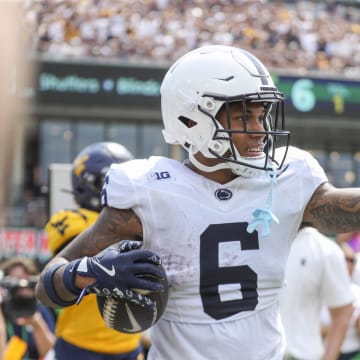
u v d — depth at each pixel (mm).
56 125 49844
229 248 6844
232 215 6895
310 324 12781
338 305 12695
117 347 12172
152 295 6434
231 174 7086
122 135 51594
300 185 7066
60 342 12312
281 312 12773
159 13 52750
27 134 48594
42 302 6957
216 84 6812
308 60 53500
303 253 12648
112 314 6594
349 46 55469
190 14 53688
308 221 7242
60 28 48219
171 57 49938
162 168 7008
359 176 56469
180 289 6875
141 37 50438
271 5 57125
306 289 12633
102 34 49375
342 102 48500
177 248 6836
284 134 6863
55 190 15156
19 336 14414
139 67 46281
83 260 6508
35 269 15156
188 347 6891
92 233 7023
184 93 7004
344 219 6922
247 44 53125
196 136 6984
